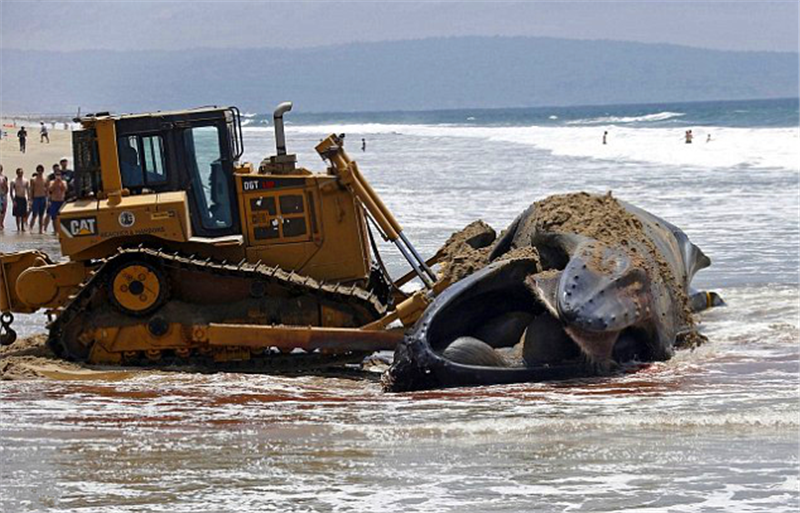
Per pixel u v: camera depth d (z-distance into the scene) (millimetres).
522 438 29953
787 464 26984
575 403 33500
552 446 29125
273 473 27188
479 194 110438
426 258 63125
